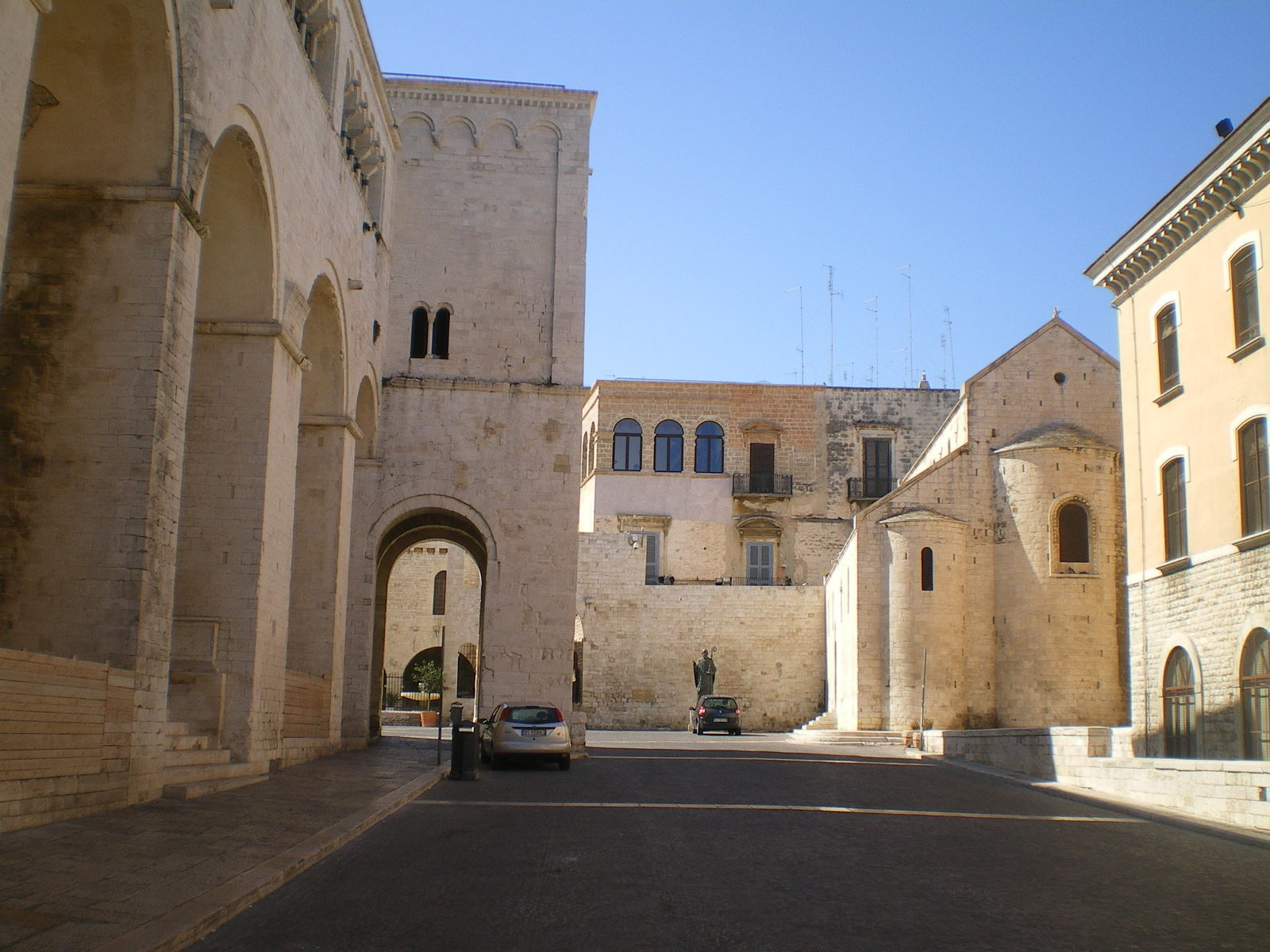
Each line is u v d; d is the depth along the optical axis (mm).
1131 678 31031
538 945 9031
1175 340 29641
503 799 20000
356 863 12570
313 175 25016
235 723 21234
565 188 35594
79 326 16531
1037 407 51469
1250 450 26266
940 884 12156
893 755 39000
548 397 34125
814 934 9609
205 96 17734
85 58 16188
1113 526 49500
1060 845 15859
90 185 16672
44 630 15898
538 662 32656
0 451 16234
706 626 61594
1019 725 48344
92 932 8508
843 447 69438
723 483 68812
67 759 14047
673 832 15766
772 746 43844
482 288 34750
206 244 21844
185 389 17375
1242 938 9984
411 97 35625
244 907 10016
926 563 49688
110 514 16172
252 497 21781
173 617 21266
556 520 33469
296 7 24812
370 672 32906
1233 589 26453
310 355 28484
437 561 71375
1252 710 25562
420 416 33688
